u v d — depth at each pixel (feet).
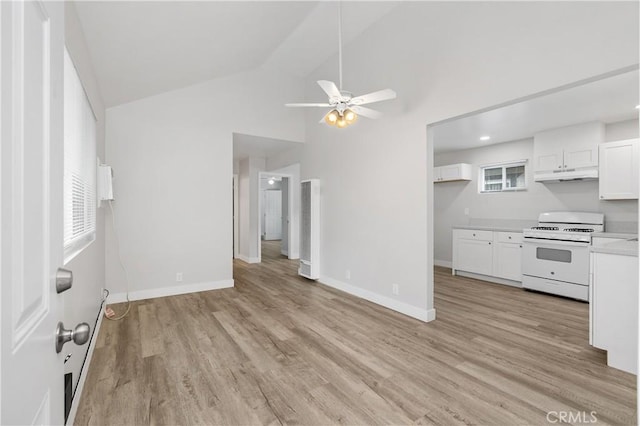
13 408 1.60
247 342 8.38
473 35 8.54
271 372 6.84
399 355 7.64
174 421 5.28
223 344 8.25
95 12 6.34
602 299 7.24
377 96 7.97
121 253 11.98
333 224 14.33
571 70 6.63
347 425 5.19
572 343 8.36
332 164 14.40
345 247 13.57
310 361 7.34
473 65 8.55
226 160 14.23
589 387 6.26
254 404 5.74
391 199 11.27
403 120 10.77
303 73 16.10
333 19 11.67
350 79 13.21
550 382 6.44
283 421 5.29
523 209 16.46
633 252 6.79
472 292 13.79
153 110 12.62
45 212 2.14
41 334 2.03
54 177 2.30
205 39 9.51
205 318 10.22
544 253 13.38
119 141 11.96
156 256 12.66
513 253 14.90
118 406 5.66
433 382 6.45
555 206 15.23
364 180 12.50
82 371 6.28
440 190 20.49
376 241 11.91
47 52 2.17
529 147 16.24
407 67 10.58
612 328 7.08
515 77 7.62
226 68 13.10
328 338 8.66
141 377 6.63
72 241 5.96
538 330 9.27
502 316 10.53
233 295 12.96
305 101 16.55
